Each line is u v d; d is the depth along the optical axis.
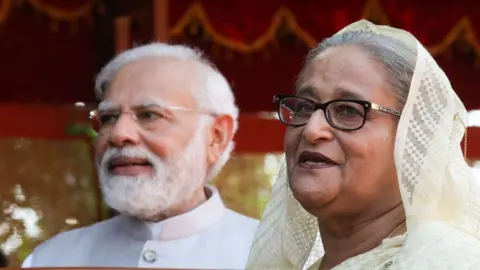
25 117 11.95
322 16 11.15
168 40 10.61
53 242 7.41
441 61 12.38
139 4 10.55
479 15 11.30
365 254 4.16
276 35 12.15
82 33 12.00
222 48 12.18
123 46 10.25
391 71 4.21
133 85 7.00
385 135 4.15
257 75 12.59
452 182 4.23
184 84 7.05
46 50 12.05
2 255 11.30
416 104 4.16
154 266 7.05
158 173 6.91
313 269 4.63
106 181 6.96
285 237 4.84
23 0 10.95
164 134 6.94
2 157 12.41
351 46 4.29
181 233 7.14
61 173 12.45
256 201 12.49
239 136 12.45
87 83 12.11
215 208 7.29
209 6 10.84
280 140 12.50
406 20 11.22
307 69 4.33
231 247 7.14
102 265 7.16
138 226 7.16
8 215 12.36
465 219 4.27
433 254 3.96
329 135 4.16
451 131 4.29
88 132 12.10
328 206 4.19
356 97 4.16
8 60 12.01
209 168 7.24
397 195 4.22
